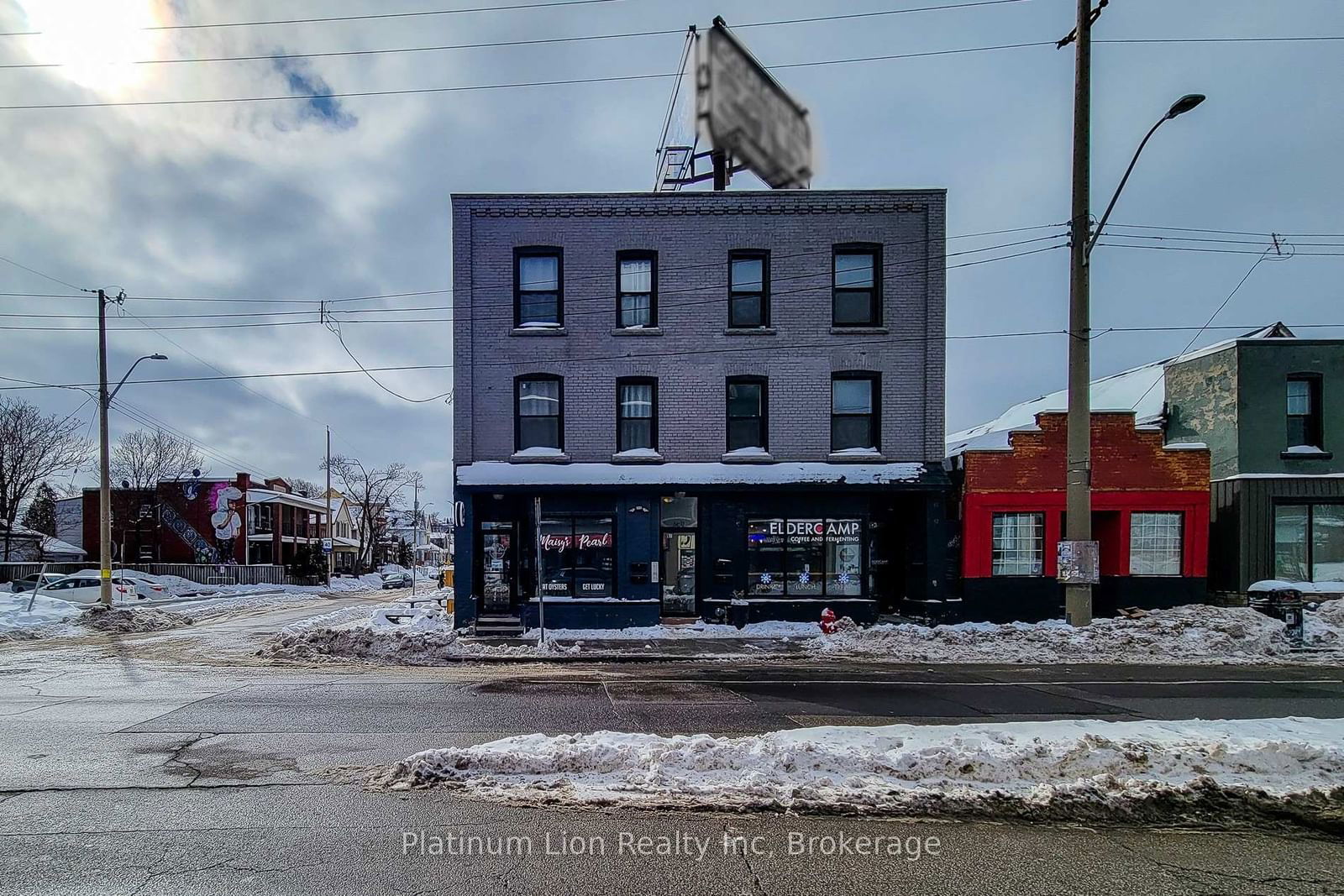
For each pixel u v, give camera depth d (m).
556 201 17.38
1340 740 6.36
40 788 5.80
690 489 16.80
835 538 17.12
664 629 16.06
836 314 17.66
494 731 7.71
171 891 4.09
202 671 11.94
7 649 15.23
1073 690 10.16
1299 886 4.23
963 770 5.74
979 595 16.89
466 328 17.22
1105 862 4.49
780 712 8.69
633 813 5.19
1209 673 11.66
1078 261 13.60
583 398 17.25
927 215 17.53
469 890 4.11
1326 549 17.00
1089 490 13.91
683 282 17.44
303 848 4.64
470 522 16.64
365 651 13.48
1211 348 18.03
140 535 48.66
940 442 17.36
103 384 22.41
